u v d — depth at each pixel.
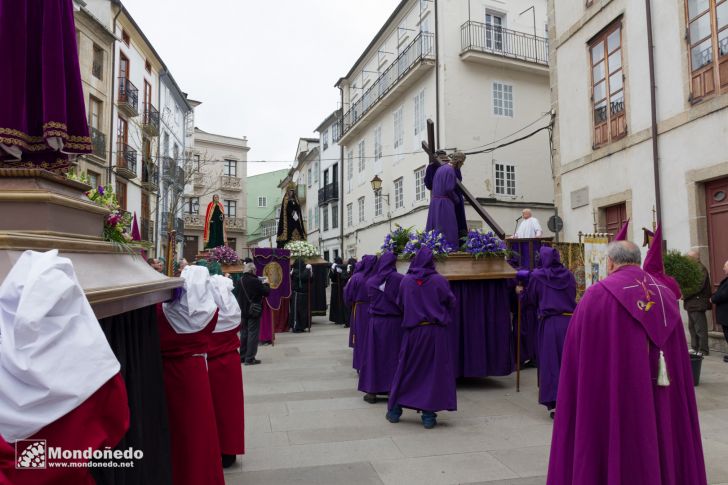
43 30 2.46
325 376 7.79
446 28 18.50
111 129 21.44
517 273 6.07
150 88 26.92
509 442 4.65
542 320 5.44
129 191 23.81
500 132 19.09
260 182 57.81
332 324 15.83
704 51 8.74
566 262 8.92
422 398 5.05
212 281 4.15
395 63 21.56
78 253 2.12
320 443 4.70
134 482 2.30
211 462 3.19
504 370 6.86
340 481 3.83
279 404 6.12
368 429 5.11
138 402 2.40
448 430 5.03
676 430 2.79
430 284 5.18
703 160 8.72
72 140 2.59
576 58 12.30
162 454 2.76
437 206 7.58
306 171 39.19
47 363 1.35
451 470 4.01
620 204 10.98
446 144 18.22
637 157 10.26
